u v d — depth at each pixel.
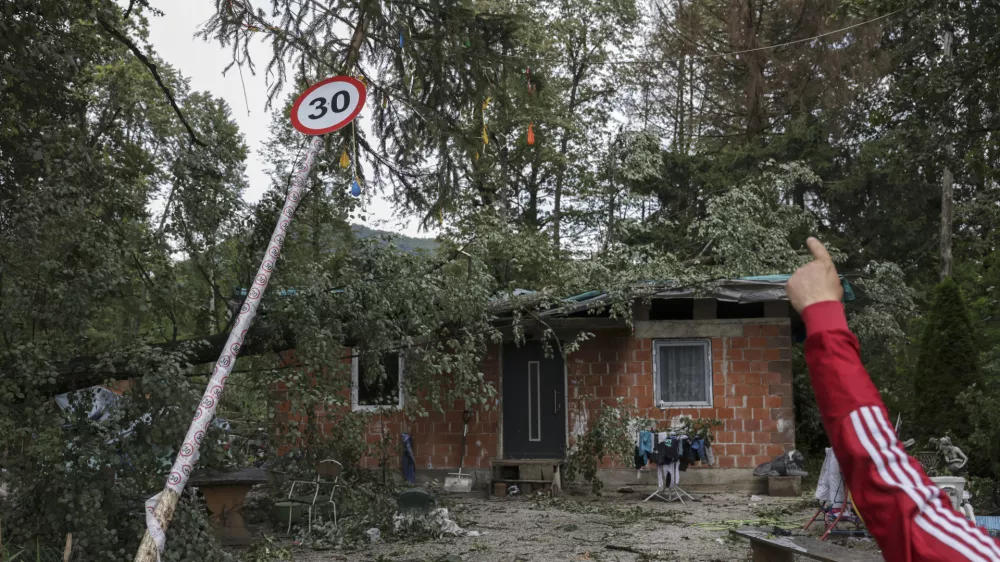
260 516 11.54
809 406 19.44
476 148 9.38
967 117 15.85
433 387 10.60
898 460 0.92
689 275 14.10
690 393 15.38
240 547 9.67
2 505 7.45
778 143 28.91
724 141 27.30
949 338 15.91
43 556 7.34
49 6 9.58
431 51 9.00
